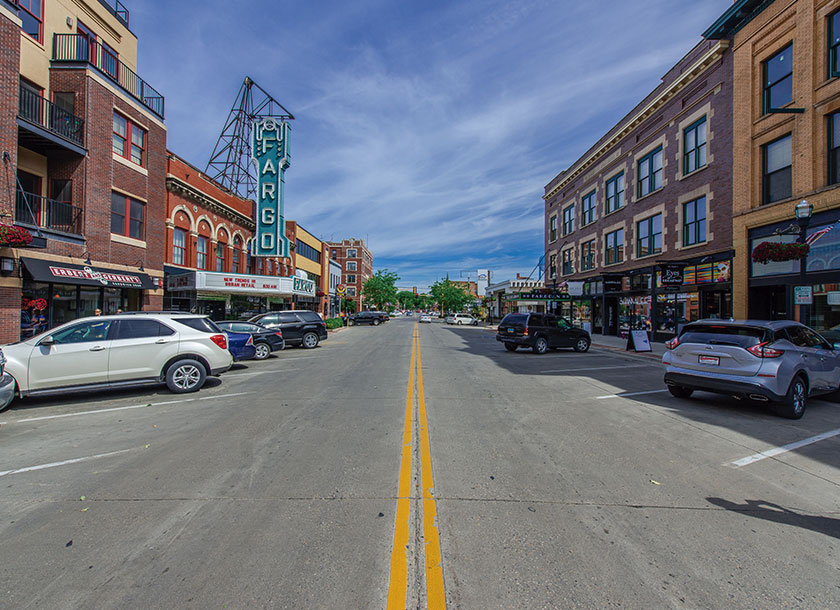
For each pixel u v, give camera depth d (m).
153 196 18.36
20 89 13.68
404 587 2.67
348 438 5.68
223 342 9.03
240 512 3.64
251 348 13.14
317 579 2.75
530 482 4.29
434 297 78.44
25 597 2.57
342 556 3.01
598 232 26.34
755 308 14.70
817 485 4.27
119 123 16.72
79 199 14.71
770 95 14.14
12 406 7.55
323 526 3.41
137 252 17.38
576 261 29.67
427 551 3.07
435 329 39.66
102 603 2.52
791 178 13.32
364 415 6.89
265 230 28.97
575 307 30.36
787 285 13.22
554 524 3.47
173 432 5.96
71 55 15.92
